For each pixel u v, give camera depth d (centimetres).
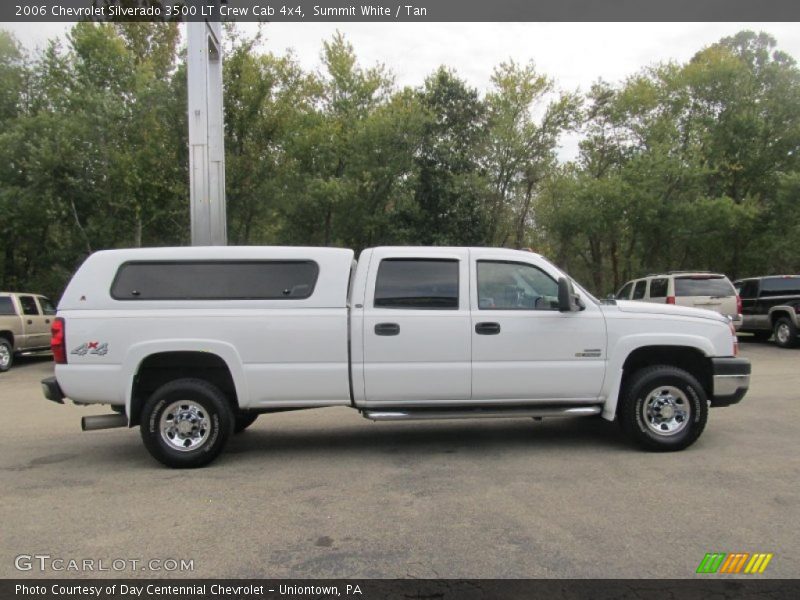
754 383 985
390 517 430
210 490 498
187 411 571
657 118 2517
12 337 1461
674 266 2731
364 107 2409
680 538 385
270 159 2095
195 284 576
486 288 596
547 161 2577
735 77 2430
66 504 468
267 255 588
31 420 826
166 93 1912
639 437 589
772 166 2492
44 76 2012
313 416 809
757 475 511
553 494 472
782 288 1558
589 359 591
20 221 1962
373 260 590
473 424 744
